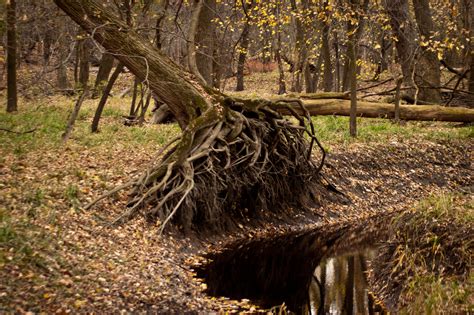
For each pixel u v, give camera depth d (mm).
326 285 11625
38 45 35875
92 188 12820
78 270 9102
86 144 16656
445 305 9047
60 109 23891
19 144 15258
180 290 9977
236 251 13305
